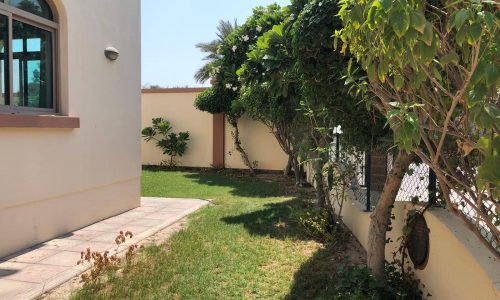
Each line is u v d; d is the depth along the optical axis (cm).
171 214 724
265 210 750
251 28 1020
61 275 422
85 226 628
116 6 692
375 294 339
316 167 623
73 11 579
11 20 488
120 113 715
